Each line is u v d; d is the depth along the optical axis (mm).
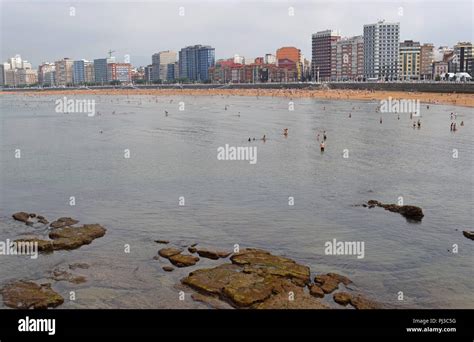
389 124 123875
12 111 194125
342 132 109188
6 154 83375
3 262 35281
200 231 41750
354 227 42406
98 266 34594
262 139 98750
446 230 41562
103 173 66125
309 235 40469
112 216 46281
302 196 52656
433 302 29391
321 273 33188
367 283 31750
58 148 90250
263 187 56906
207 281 31203
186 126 126062
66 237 39406
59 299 29703
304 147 87688
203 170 67250
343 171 65750
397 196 52375
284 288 30406
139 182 60312
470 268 34094
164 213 47031
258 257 34812
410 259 35562
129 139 102250
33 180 62156
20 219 44875
